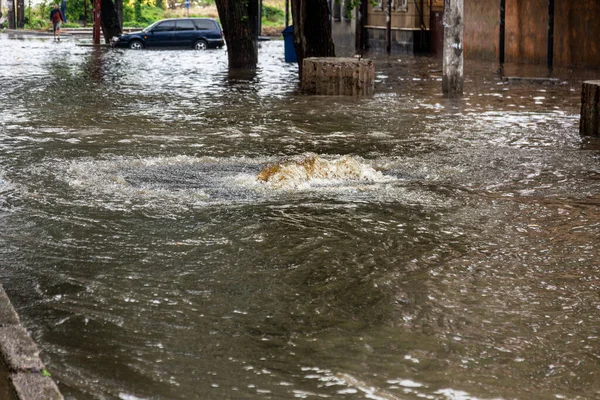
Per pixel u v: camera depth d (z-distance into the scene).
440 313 6.95
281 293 7.40
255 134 16.58
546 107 20.94
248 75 30.75
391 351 6.22
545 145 15.23
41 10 76.69
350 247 8.73
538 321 6.80
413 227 9.52
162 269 8.02
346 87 23.86
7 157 13.72
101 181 11.84
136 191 11.17
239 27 34.03
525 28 36.44
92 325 6.70
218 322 6.77
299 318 6.84
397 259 8.35
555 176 12.39
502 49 36.59
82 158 13.69
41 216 9.90
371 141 15.72
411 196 11.02
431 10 43.41
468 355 6.17
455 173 12.59
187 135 16.36
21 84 26.77
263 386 5.70
